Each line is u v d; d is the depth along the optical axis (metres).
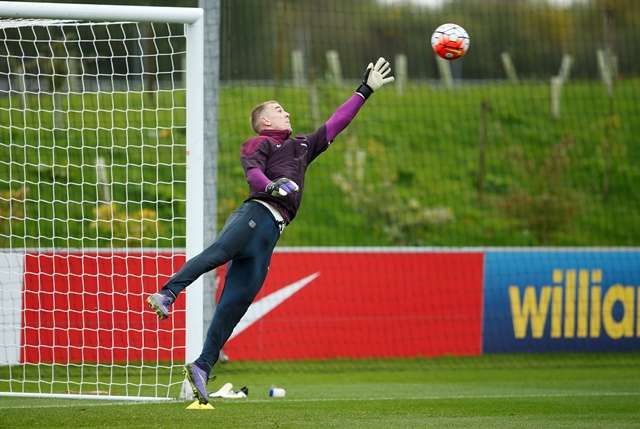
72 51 57.19
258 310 45.62
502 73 99.81
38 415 26.17
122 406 28.31
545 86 95.06
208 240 38.22
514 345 49.12
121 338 40.56
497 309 49.03
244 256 24.55
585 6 106.69
